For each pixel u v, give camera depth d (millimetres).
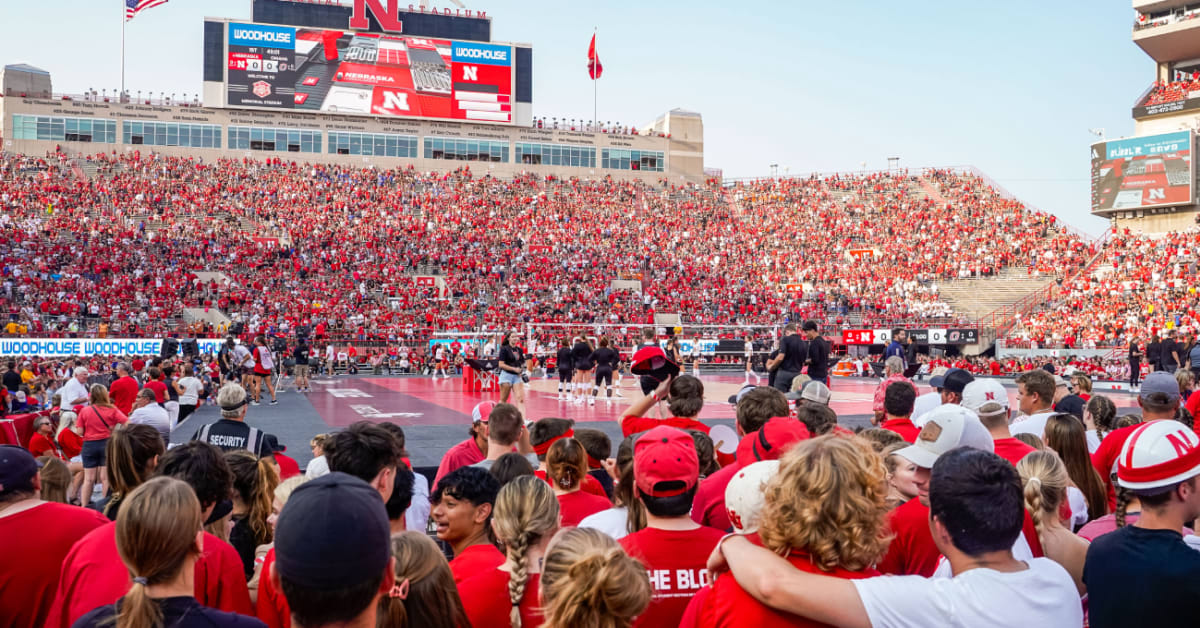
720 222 59531
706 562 3168
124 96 55344
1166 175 48844
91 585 3195
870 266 49844
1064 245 48188
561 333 37969
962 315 43500
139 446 4961
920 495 3633
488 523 3818
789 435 4320
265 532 4457
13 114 53094
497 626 3172
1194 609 2750
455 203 56312
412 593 2846
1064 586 2426
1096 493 5059
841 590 2273
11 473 3635
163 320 34344
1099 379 31922
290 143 58531
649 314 42531
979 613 2271
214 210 49938
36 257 37938
